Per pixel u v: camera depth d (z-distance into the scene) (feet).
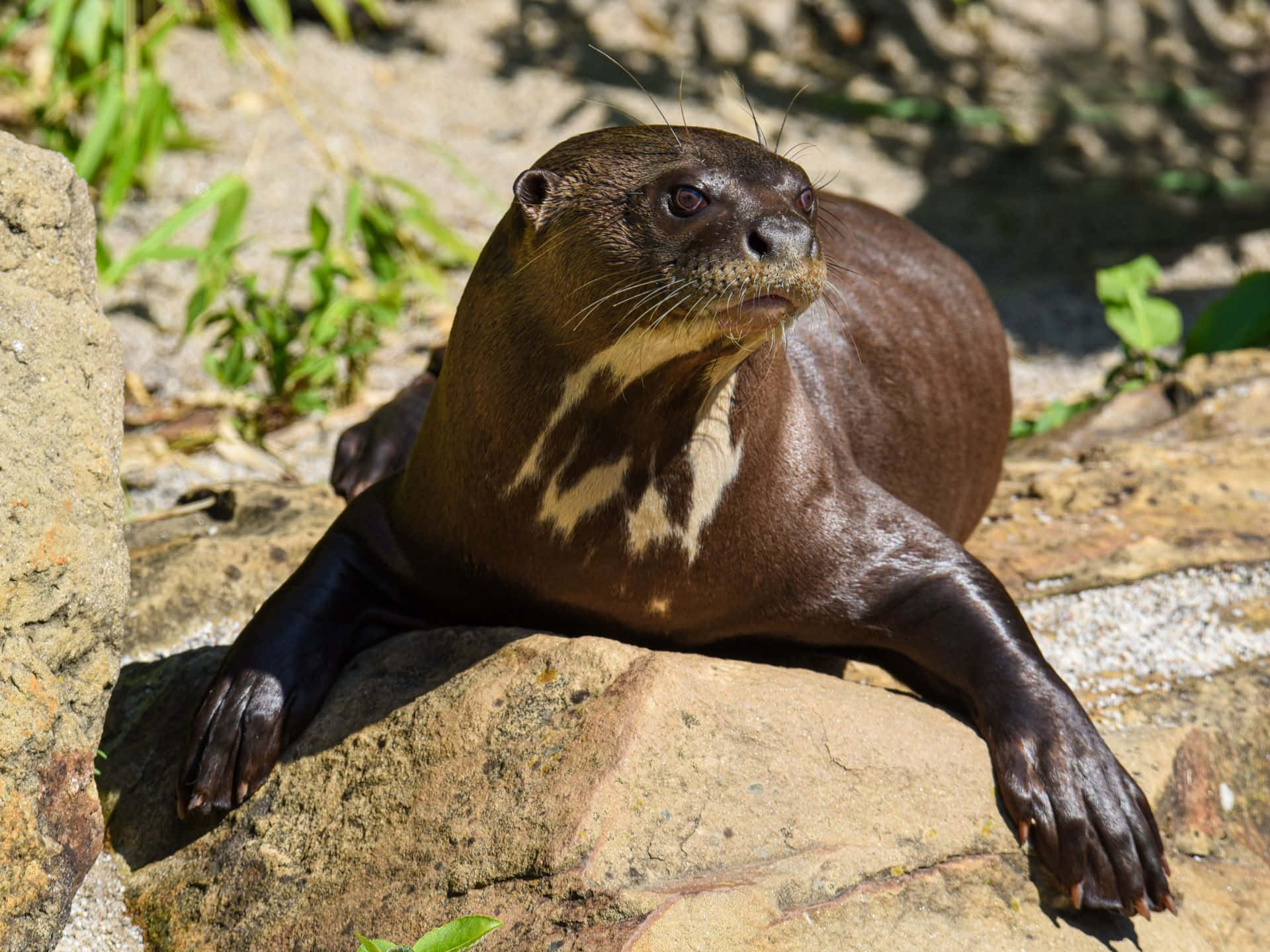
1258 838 48.26
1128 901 41.52
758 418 44.27
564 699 41.19
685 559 44.73
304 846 41.68
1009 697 44.19
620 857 37.60
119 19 84.84
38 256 39.73
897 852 39.81
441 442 45.44
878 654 48.65
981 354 61.41
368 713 43.91
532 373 42.98
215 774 43.55
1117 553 59.98
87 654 39.50
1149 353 80.79
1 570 36.70
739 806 39.24
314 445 78.64
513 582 45.75
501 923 36.63
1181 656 55.26
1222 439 69.77
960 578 46.85
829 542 46.62
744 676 42.96
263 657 45.06
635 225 41.14
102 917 42.57
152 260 81.30
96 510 39.55
